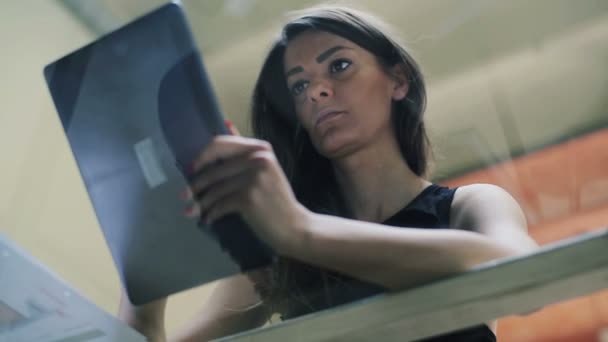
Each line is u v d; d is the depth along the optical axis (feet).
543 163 2.68
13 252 1.98
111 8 4.58
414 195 2.43
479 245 1.67
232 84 2.53
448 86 3.16
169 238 1.85
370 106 2.37
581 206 2.19
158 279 1.91
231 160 1.75
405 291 1.62
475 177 2.83
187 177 1.78
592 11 3.30
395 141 2.51
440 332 1.68
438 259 1.62
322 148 2.32
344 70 2.38
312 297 1.85
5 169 4.08
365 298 1.67
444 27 3.10
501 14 3.30
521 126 3.13
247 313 2.23
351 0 2.68
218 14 3.17
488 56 3.27
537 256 1.51
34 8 4.77
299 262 1.79
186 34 1.88
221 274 1.84
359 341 1.67
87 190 1.94
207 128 1.79
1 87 4.40
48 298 1.93
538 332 3.30
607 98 3.21
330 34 2.42
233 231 1.77
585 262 1.44
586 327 3.17
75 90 1.94
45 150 4.09
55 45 4.72
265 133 2.39
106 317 1.97
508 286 1.51
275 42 2.54
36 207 3.92
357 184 2.38
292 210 1.73
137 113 1.86
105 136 1.90
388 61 2.51
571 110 3.09
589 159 2.61
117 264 1.95
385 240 1.67
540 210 2.31
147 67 1.88
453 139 2.97
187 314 2.26
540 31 3.43
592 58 3.30
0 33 4.54
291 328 1.70
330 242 1.70
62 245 3.51
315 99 2.34
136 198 1.85
